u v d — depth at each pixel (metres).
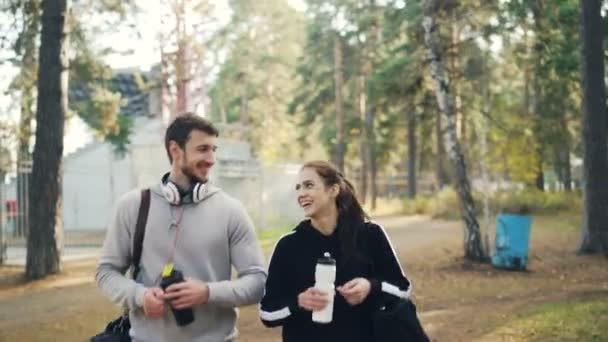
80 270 17.53
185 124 4.11
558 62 19.91
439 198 39.31
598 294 12.50
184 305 3.82
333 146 52.34
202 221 4.07
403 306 4.00
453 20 18.62
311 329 4.09
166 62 25.67
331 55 49.62
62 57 16.84
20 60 19.55
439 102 18.25
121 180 32.03
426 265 17.69
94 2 20.39
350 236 4.14
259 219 29.81
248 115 58.47
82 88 22.34
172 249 4.05
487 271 16.75
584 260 18.06
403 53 29.39
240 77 55.94
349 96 51.75
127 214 4.12
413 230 28.75
